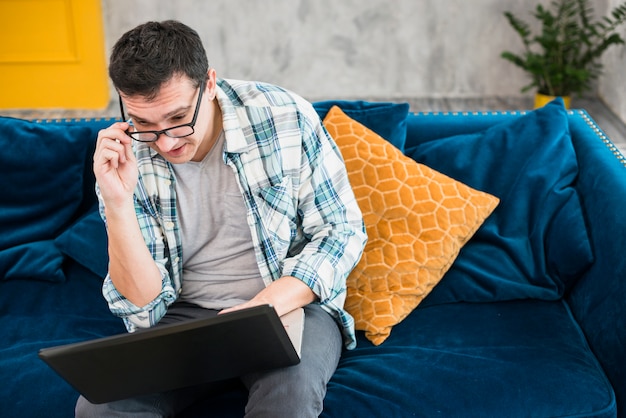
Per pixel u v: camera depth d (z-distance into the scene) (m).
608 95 4.12
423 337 1.74
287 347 1.36
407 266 1.80
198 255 1.65
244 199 1.58
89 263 1.95
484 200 1.89
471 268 1.87
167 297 1.59
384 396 1.54
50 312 1.88
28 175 2.01
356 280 1.81
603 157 1.95
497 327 1.76
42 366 1.66
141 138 1.57
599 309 1.70
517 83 4.41
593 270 1.79
